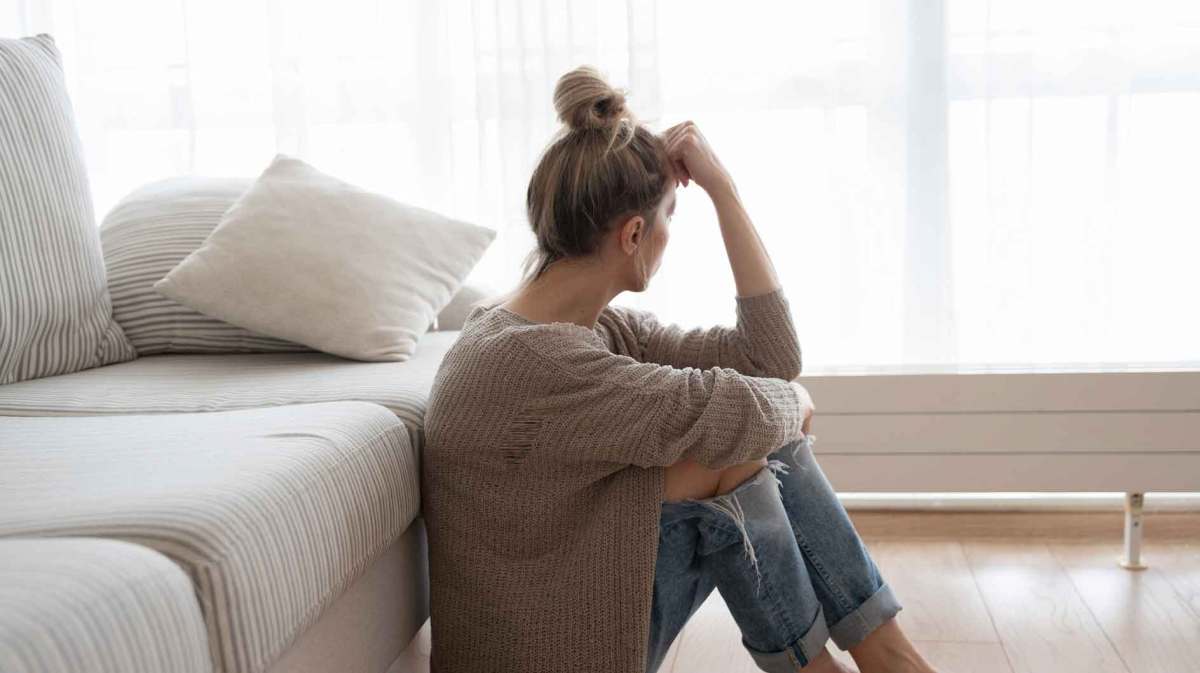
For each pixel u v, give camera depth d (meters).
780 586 1.41
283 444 1.27
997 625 1.97
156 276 1.98
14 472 1.19
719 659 1.91
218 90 2.61
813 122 2.44
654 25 2.39
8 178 1.69
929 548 2.36
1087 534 2.40
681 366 1.59
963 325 2.45
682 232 2.49
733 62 2.44
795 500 1.48
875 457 2.35
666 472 1.39
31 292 1.71
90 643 0.82
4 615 0.78
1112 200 2.34
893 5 2.38
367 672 1.38
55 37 2.66
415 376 1.70
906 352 2.46
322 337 1.84
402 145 2.57
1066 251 2.39
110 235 2.07
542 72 2.45
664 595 1.40
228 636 1.00
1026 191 2.37
